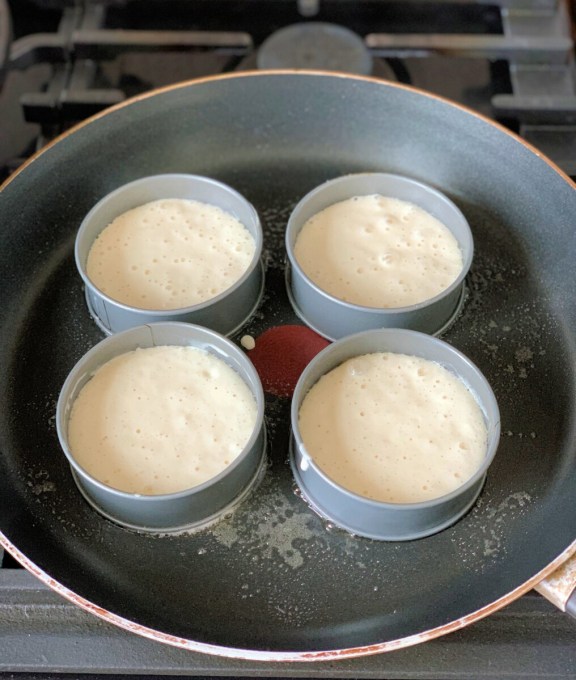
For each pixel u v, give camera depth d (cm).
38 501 32
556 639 30
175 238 38
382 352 35
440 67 48
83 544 31
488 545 32
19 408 35
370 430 33
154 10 50
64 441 30
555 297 38
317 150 42
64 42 46
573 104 44
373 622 30
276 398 35
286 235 36
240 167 42
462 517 32
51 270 38
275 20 50
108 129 40
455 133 41
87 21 48
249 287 35
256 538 32
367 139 42
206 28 49
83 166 40
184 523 31
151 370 34
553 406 35
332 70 46
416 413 33
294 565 31
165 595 30
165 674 30
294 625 30
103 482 31
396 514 29
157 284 37
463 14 50
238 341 36
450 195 41
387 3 50
